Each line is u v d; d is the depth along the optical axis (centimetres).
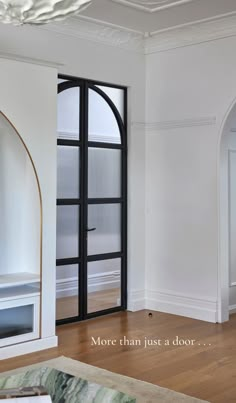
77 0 222
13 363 411
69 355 432
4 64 427
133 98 600
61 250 538
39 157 452
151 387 358
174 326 529
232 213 584
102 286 579
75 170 552
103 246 581
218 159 545
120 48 585
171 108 589
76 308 551
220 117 543
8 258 478
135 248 604
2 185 473
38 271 474
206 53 554
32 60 444
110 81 575
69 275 545
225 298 550
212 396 344
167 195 594
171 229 590
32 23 234
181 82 578
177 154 584
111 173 591
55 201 464
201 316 557
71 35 535
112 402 250
